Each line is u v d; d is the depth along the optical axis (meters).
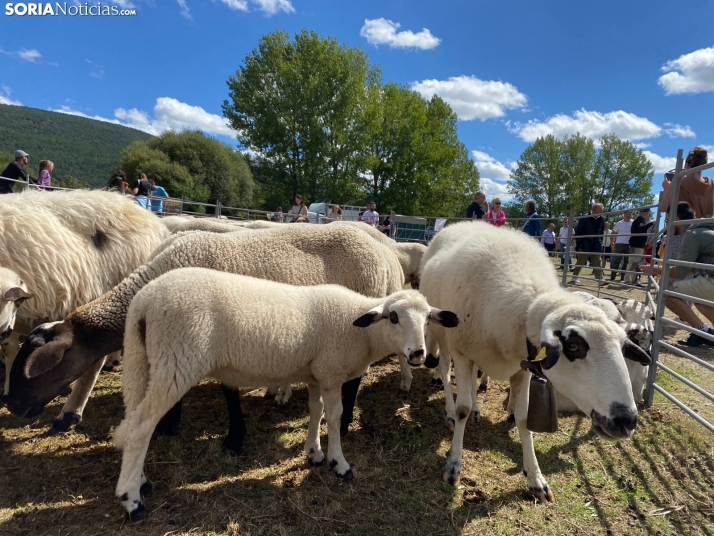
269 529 2.88
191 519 2.93
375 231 7.05
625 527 3.01
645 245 10.38
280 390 4.61
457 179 46.38
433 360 4.18
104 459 3.58
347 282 4.76
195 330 2.98
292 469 3.54
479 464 3.68
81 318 3.63
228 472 3.47
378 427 4.27
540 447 3.93
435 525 2.97
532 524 3.01
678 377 4.25
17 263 3.84
